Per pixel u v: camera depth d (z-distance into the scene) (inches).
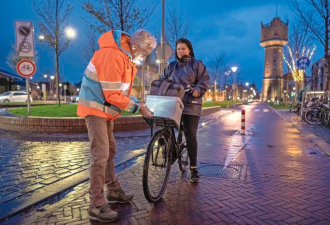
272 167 185.8
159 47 426.9
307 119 483.5
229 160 205.9
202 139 314.0
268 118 637.9
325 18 569.6
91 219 106.4
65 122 319.9
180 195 131.4
